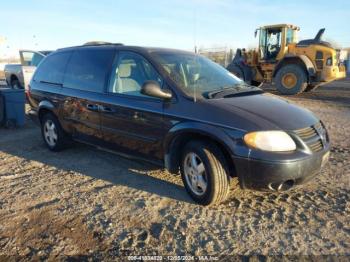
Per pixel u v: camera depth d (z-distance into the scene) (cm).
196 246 317
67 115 548
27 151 607
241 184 359
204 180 381
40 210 384
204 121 370
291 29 1561
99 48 521
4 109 775
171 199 407
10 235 336
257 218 363
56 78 580
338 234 334
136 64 457
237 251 309
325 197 411
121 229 345
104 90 485
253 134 345
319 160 368
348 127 791
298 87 1465
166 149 408
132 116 439
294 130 356
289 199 405
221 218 363
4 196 421
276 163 338
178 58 468
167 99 405
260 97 421
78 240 328
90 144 532
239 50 1664
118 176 481
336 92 1631
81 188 442
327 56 1434
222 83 452
